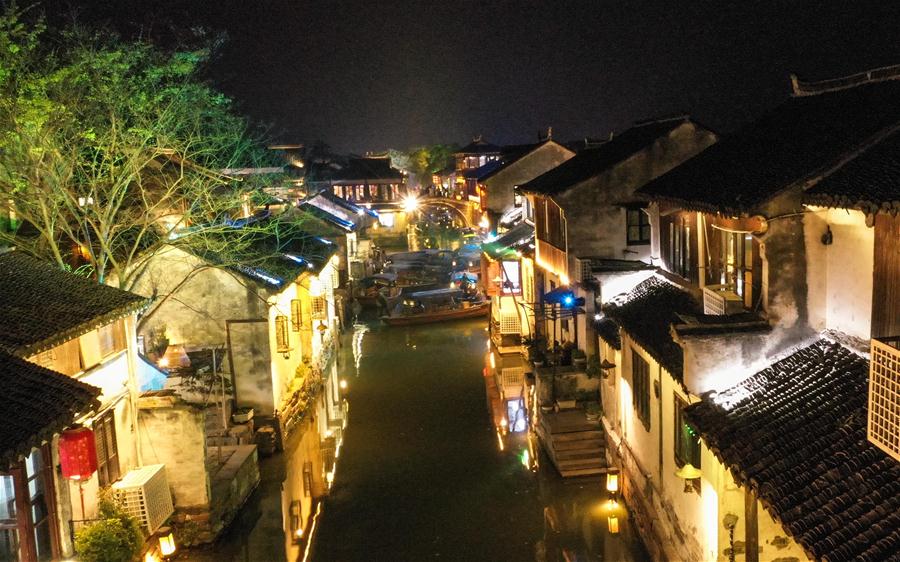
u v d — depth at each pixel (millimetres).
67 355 13945
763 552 11352
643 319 17188
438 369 32562
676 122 24953
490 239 42625
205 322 22734
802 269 11672
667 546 15000
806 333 11781
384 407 27812
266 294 22641
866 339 10703
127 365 16125
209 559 16688
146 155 21906
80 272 21750
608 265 23516
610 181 24469
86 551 12914
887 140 11070
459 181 79062
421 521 18734
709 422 10992
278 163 48031
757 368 11812
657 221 20984
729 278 14688
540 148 44594
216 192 27703
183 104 21375
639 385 17219
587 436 20938
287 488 20609
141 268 22250
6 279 15000
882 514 7652
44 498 12609
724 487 11625
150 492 15211
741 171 13422
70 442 12055
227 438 21250
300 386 25734
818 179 11164
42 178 19922
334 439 24703
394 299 45625
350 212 54594
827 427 9523
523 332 33719
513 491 20125
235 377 22734
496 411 26703
